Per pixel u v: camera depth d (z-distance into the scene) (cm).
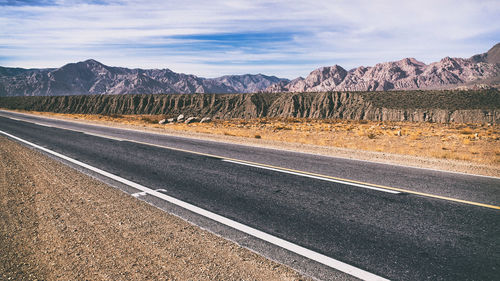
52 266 327
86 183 663
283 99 18375
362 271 313
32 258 343
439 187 612
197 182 659
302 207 496
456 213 467
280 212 476
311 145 1298
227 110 19000
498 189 598
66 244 377
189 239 389
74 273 313
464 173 742
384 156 993
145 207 507
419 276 303
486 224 424
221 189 604
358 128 2844
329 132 2312
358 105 14712
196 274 310
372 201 523
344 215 461
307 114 16762
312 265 325
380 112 12394
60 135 1639
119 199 550
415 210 480
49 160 933
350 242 374
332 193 570
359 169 783
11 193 589
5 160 927
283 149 1162
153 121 3719
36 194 583
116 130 1967
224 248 364
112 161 912
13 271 316
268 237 391
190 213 478
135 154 1035
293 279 300
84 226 431
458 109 10650
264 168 798
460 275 303
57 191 602
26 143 1317
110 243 379
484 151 1349
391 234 395
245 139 1519
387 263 327
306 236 392
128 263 332
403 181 658
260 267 323
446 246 362
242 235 399
